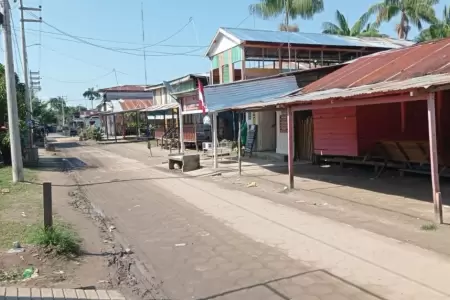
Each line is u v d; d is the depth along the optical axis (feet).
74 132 218.18
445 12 104.83
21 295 15.98
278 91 59.52
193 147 95.30
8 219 28.04
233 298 16.21
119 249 22.77
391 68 39.01
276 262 19.84
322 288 16.63
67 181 50.16
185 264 20.27
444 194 33.47
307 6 92.38
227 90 57.11
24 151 68.23
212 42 86.22
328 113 53.01
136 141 137.28
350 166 52.13
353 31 115.44
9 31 47.19
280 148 66.69
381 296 15.65
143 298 16.60
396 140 44.34
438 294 15.52
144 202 36.09
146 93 199.00
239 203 33.68
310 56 82.94
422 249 20.54
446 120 40.27
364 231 24.14
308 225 26.02
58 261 20.01
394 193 34.76
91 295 16.53
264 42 75.20
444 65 32.86
